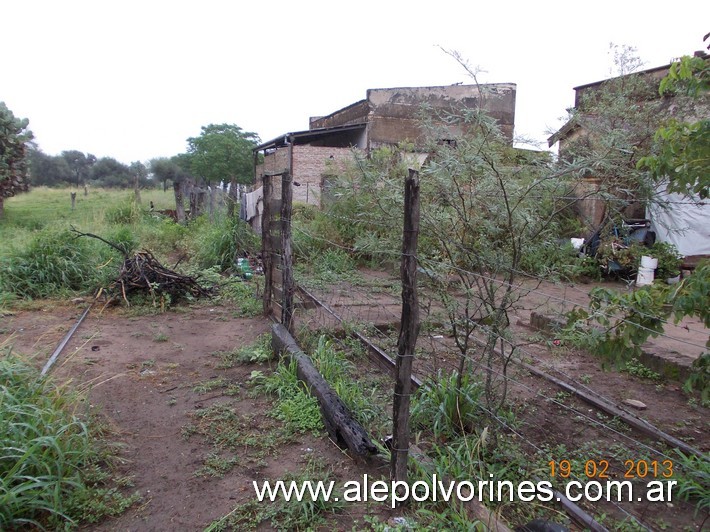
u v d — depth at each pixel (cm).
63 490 320
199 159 3838
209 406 465
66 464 332
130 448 390
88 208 2411
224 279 1050
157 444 398
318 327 651
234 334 702
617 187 345
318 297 842
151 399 480
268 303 790
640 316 307
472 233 370
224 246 1211
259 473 360
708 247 1036
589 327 334
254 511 317
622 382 555
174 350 628
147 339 672
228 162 3853
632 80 1056
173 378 534
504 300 367
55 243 964
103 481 344
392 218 379
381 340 645
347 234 1134
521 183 349
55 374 528
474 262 379
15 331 691
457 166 334
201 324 755
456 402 400
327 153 1898
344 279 952
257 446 396
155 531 299
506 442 390
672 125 323
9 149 2014
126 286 864
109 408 457
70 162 5725
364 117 2042
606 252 957
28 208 2475
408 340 319
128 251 1069
